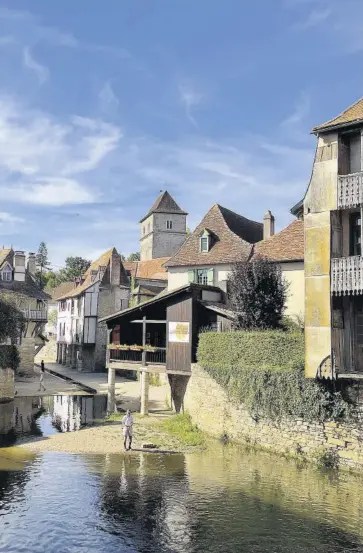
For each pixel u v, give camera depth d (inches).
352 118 739.4
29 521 549.6
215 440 904.9
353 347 755.4
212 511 579.2
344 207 740.0
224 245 1466.5
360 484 657.6
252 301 1026.1
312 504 596.7
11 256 1993.1
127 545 498.9
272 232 1530.5
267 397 800.3
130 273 2370.8
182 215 2866.6
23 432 979.3
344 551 488.1
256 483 669.9
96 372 2101.4
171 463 764.6
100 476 701.3
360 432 681.0
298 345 781.3
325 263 749.3
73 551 485.4
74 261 4680.1
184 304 1055.6
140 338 1256.8
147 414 1131.9
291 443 768.9
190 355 1032.8
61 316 2564.0
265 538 513.3
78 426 1037.2
